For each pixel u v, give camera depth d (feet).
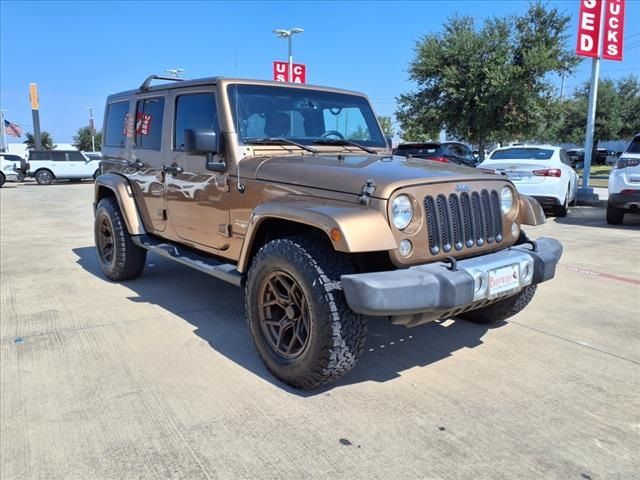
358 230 8.80
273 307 10.77
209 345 12.53
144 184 16.31
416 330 13.51
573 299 16.19
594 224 31.71
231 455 8.16
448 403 9.74
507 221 11.18
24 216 38.88
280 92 13.26
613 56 42.47
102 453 8.23
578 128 132.36
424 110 63.67
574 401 9.81
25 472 7.77
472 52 59.88
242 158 12.10
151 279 18.75
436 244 9.71
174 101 14.44
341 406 9.64
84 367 11.32
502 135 62.54
